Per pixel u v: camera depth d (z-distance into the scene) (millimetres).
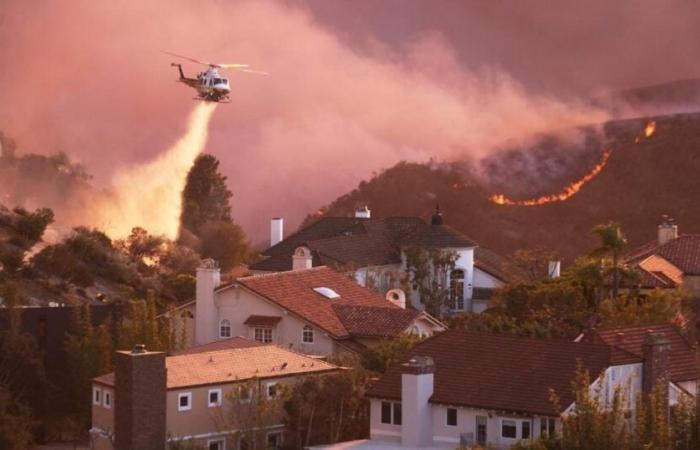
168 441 85250
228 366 91125
